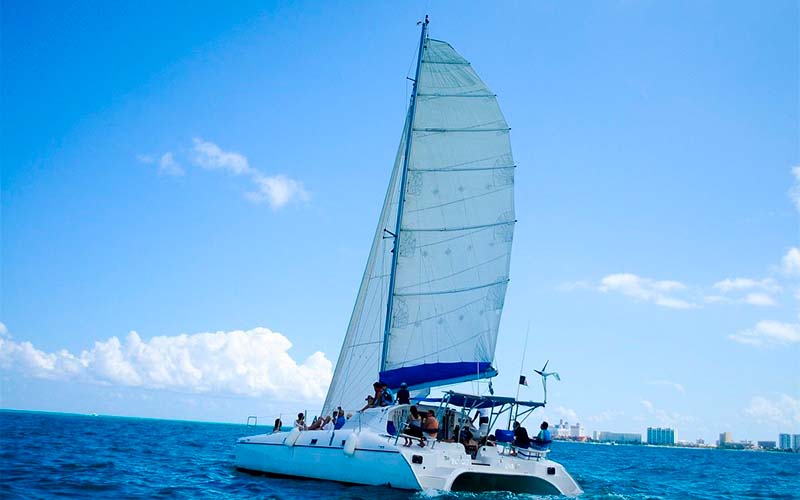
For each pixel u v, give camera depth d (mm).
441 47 27797
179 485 23656
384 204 28594
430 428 20156
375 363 27375
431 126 27172
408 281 26172
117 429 105312
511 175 27281
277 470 24828
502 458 20328
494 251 26812
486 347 26078
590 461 70688
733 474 52156
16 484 22625
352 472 21188
